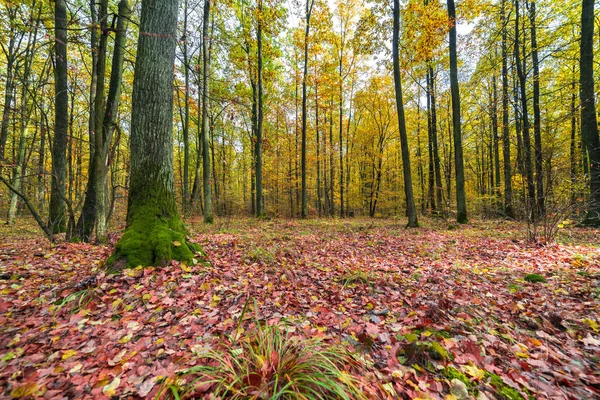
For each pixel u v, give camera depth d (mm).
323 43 18031
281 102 21906
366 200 23859
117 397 1752
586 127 9102
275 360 1869
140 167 4363
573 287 3738
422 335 2482
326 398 1641
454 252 6293
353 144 23922
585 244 6375
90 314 2822
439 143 21750
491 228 9711
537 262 5121
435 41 11172
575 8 11625
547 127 10195
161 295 3209
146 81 4340
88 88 11266
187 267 3959
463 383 1902
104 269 3814
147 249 3949
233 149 28375
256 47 16172
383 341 2480
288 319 2799
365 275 4270
